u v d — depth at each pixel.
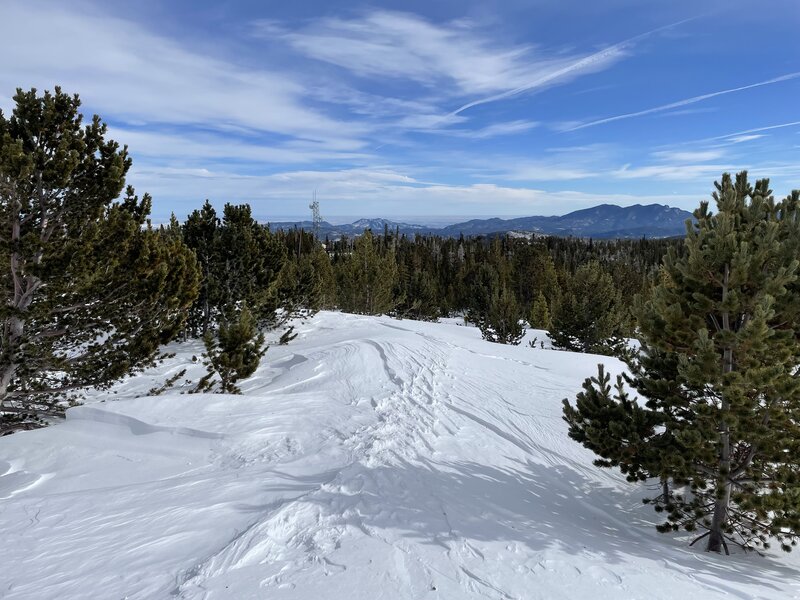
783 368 6.07
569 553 5.55
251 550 4.83
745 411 6.16
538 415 12.66
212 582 4.32
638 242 117.25
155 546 5.00
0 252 9.75
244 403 10.74
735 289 6.59
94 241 10.79
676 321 6.91
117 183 10.83
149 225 12.23
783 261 6.38
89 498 6.29
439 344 19.80
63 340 11.56
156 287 11.97
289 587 4.28
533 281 56.66
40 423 11.27
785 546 6.52
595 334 29.55
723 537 7.02
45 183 9.89
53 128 10.14
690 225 7.07
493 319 32.56
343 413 10.77
